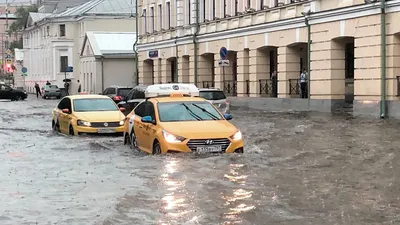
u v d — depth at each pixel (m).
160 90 16.53
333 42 27.00
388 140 15.47
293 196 8.41
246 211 7.49
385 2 23.48
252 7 34.19
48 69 76.19
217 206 7.77
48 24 75.62
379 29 23.84
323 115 25.42
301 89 29.81
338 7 26.11
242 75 35.53
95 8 69.44
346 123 21.09
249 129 19.36
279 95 31.52
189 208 7.67
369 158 12.24
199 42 41.31
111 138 17.25
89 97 19.55
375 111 24.06
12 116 30.22
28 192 8.98
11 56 101.56
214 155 11.95
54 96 61.38
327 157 12.48
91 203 8.11
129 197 8.41
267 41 32.59
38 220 7.23
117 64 60.91
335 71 27.14
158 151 12.31
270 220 7.05
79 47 72.06
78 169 11.23
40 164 12.02
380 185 9.22
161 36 47.91
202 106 13.57
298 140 15.81
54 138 17.77
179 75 44.34
